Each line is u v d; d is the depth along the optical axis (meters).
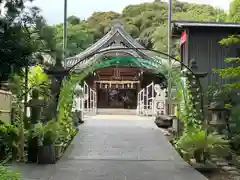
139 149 9.92
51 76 9.34
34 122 8.68
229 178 6.89
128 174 7.02
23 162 8.09
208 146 7.84
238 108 9.62
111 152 9.49
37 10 8.48
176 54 21.86
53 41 9.05
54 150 8.30
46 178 6.61
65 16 15.58
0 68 7.95
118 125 15.16
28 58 8.41
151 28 28.53
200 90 9.48
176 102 11.09
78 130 13.12
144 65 13.95
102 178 6.66
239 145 8.91
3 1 8.03
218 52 11.52
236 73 8.21
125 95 28.61
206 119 9.34
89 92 24.30
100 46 17.09
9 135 8.15
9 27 7.99
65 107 10.20
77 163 8.11
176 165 7.95
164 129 13.89
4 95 10.04
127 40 17.08
